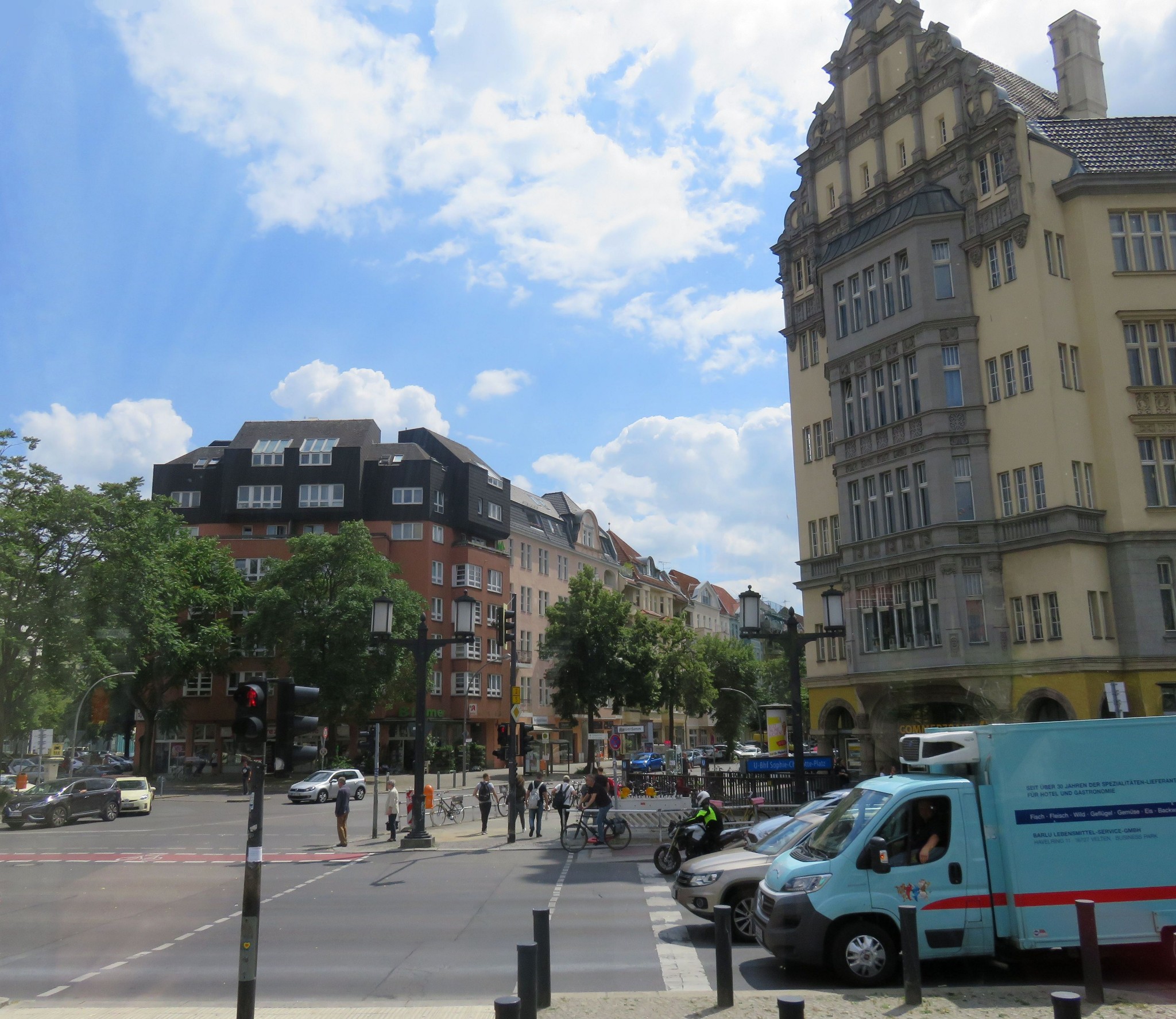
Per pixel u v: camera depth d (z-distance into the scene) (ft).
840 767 94.79
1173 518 90.89
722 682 297.94
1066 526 88.28
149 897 54.65
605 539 330.34
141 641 173.78
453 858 74.79
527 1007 23.65
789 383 125.39
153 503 186.39
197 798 162.40
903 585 98.84
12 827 107.34
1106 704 85.87
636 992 29.63
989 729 33.19
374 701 190.60
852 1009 26.78
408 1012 27.89
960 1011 26.40
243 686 28.09
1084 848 32.27
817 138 121.39
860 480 105.50
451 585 236.43
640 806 82.58
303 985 32.81
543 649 224.74
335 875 64.39
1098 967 26.94
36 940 41.70
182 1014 28.12
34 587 154.81
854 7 116.98
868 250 105.60
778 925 32.53
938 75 104.22
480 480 248.11
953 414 96.58
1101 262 94.79
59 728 236.02
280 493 229.25
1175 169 95.20
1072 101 116.88
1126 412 92.43
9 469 156.15
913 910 27.78
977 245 97.81
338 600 187.32
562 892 54.95
